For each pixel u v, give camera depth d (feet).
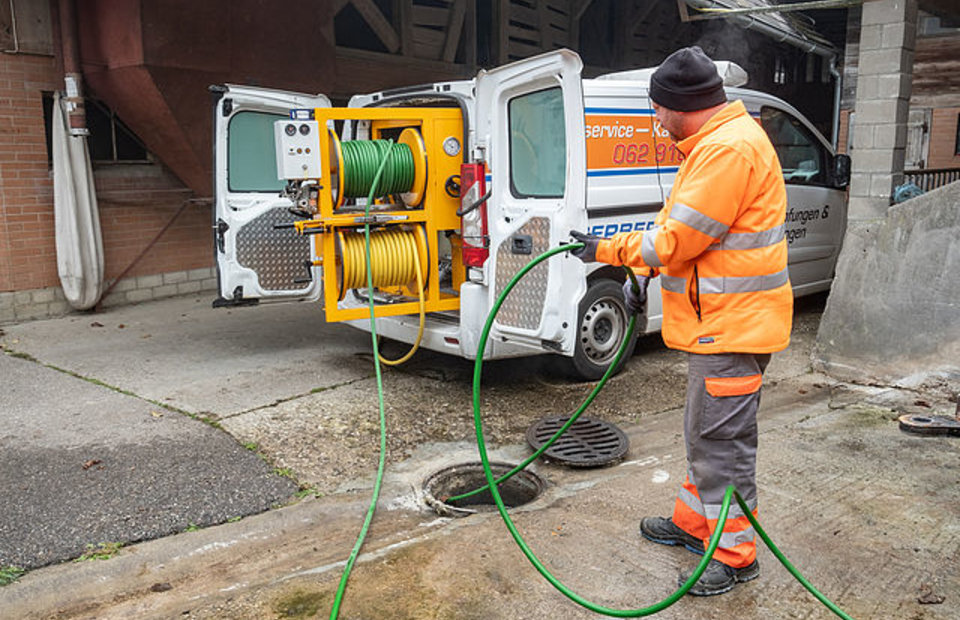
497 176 16.65
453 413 16.66
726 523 9.41
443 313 19.56
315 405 17.06
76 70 24.73
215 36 25.45
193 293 30.04
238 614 9.36
